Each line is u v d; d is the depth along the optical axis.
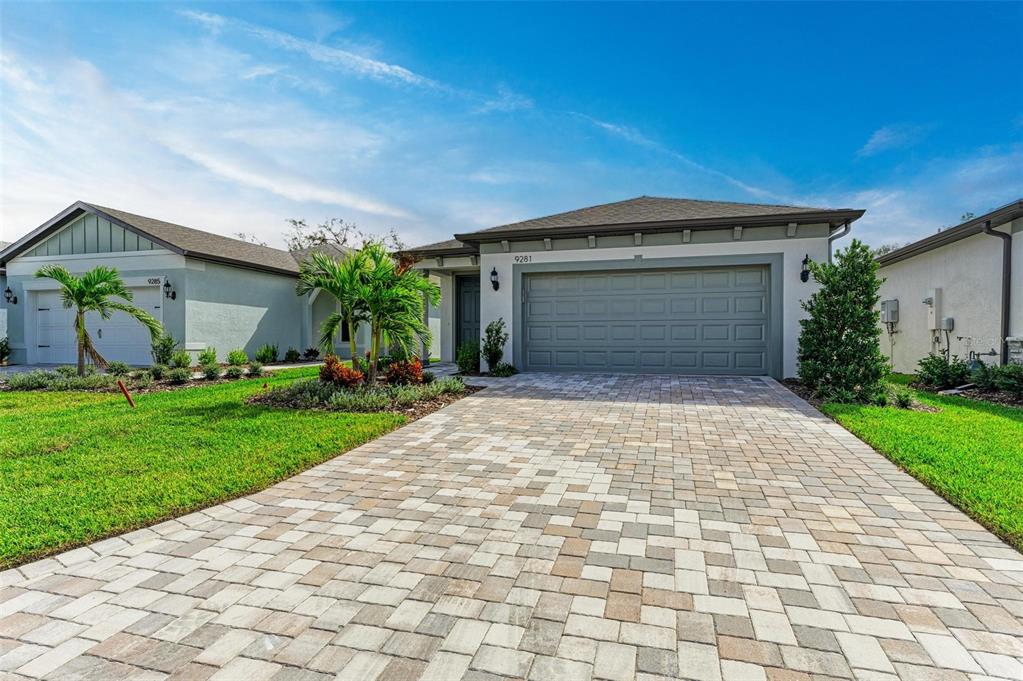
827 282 8.20
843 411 6.52
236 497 3.79
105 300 10.66
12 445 5.16
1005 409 6.82
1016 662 1.91
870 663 1.91
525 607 2.31
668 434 5.56
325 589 2.48
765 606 2.29
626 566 2.67
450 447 5.13
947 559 2.72
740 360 10.55
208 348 14.61
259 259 17.16
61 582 2.59
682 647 2.02
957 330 10.59
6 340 15.40
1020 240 8.70
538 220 12.38
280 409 7.04
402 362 8.88
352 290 7.94
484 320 11.82
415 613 2.27
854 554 2.79
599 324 11.32
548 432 5.71
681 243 10.66
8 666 1.95
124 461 4.60
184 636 2.13
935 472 4.00
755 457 4.68
